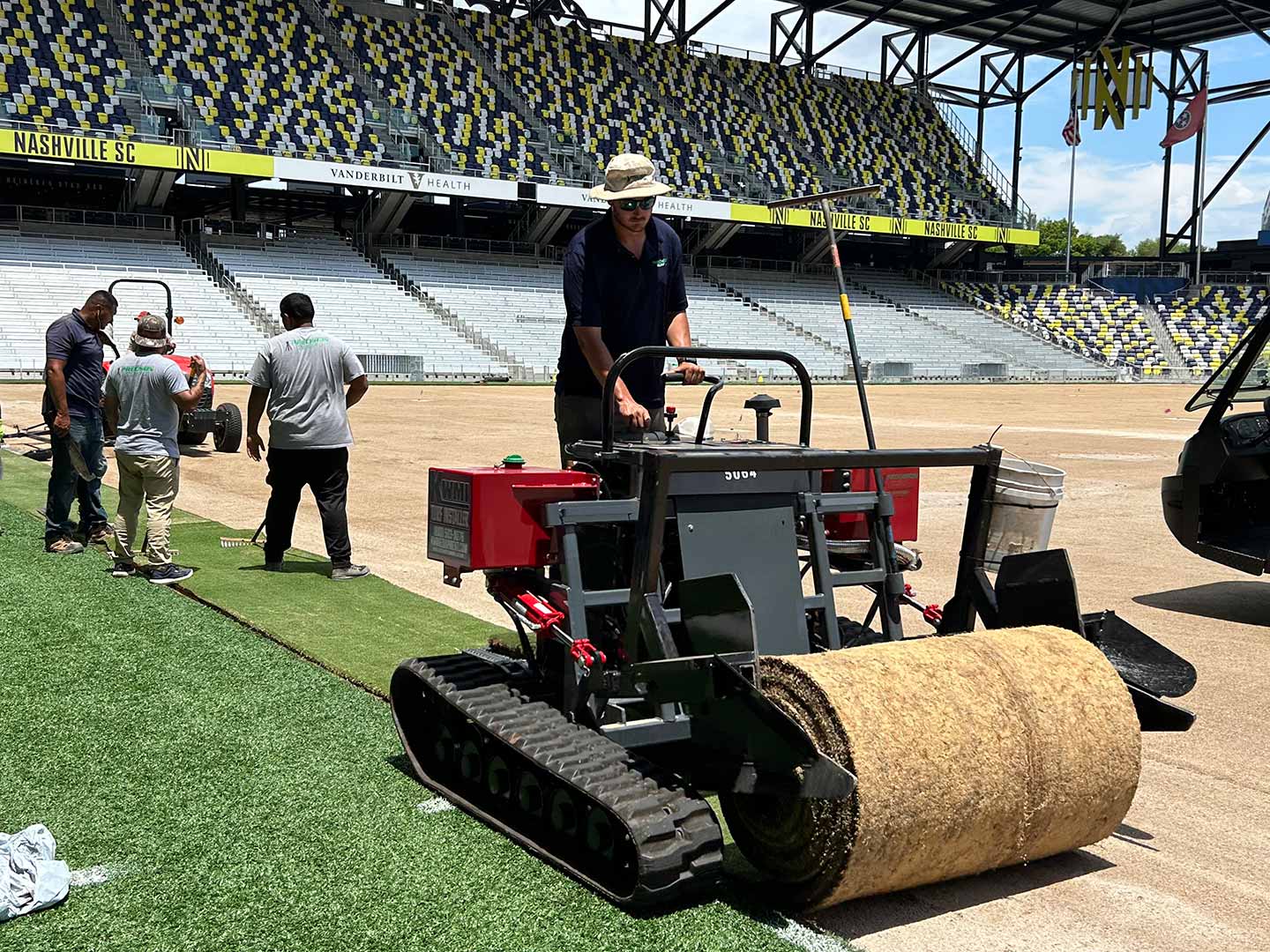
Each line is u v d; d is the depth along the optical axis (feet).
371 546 28.76
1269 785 14.34
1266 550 22.65
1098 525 34.73
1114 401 113.80
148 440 22.93
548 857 11.30
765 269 180.65
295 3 143.43
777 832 10.63
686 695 10.58
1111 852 12.37
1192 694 18.02
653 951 9.78
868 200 169.17
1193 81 197.06
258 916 10.31
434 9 154.40
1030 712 10.90
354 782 13.44
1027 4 161.99
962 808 10.28
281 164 120.37
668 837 10.23
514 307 142.10
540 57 158.71
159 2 133.90
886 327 172.24
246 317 119.85
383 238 148.25
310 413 24.02
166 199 128.26
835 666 10.55
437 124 142.61
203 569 25.17
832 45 177.47
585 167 147.13
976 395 124.98
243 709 15.97
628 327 15.43
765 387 127.65
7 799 12.85
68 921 10.21
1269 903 11.18
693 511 11.81
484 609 22.27
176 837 11.93
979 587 13.00
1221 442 22.94
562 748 11.39
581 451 13.26
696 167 157.58
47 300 111.65
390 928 10.11
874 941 10.25
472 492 12.31
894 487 14.47
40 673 17.39
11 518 30.45
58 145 109.40
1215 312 189.78
